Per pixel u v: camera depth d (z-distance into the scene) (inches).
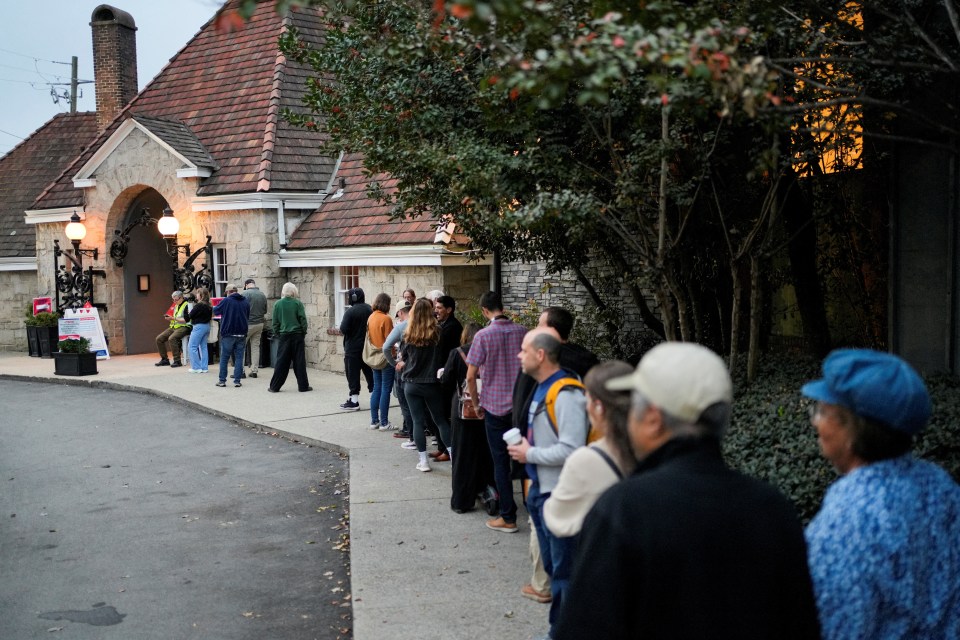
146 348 786.8
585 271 454.9
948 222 275.0
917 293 289.4
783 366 306.8
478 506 282.2
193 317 629.3
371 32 285.9
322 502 306.7
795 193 312.5
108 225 749.3
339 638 191.8
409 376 322.7
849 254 328.5
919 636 83.0
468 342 273.0
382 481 315.6
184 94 769.6
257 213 644.7
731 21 164.1
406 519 267.9
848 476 86.0
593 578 74.8
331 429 418.6
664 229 253.9
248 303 586.6
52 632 196.7
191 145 693.3
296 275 655.1
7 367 707.4
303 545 259.6
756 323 277.3
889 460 85.2
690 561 73.5
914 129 276.8
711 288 349.4
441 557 231.8
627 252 336.5
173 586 226.4
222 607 211.2
